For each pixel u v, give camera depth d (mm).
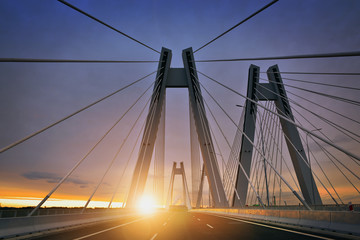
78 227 15719
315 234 10992
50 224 14273
